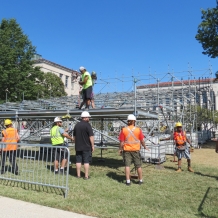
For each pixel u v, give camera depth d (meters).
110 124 20.03
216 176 8.18
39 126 17.77
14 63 27.36
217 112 32.22
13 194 5.95
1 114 11.91
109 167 9.81
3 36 27.05
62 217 4.61
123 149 7.14
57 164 8.24
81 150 7.56
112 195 6.00
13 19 28.56
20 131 15.04
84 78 10.38
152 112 10.84
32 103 15.05
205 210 4.95
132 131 7.11
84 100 10.52
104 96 15.69
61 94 34.62
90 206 5.16
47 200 5.50
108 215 4.68
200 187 6.76
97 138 15.07
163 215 4.71
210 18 18.70
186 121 20.50
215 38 18.19
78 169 7.71
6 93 25.23
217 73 19.61
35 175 7.68
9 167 8.16
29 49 28.80
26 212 4.84
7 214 4.73
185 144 9.10
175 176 8.15
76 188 6.51
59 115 10.98
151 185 6.96
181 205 5.29
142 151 10.98
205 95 26.05
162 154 11.16
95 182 7.20
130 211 4.88
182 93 18.84
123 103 11.02
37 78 31.34
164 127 16.92
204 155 13.69
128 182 6.95
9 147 7.47
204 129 26.52
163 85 26.34
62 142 8.40
